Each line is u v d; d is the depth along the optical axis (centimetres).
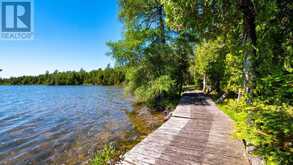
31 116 1508
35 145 823
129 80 1714
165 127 747
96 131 991
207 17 460
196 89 3397
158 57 1602
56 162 639
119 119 1267
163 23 1658
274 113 282
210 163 429
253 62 415
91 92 4231
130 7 1597
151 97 1554
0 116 1518
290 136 261
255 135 278
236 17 467
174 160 448
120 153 595
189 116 960
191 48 1728
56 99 2848
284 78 269
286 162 240
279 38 405
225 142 562
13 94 3978
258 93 372
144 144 554
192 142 567
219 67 1584
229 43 556
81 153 694
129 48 1557
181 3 429
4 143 858
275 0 373
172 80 1540
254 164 367
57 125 1180
